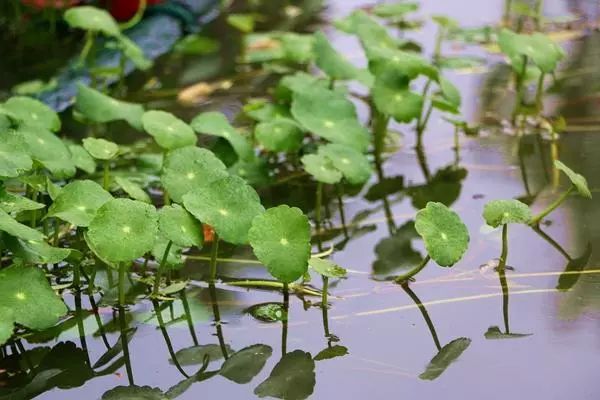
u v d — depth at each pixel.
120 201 1.40
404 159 1.67
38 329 1.39
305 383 1.36
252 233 1.40
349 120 1.60
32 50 1.85
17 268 1.40
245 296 1.45
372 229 1.55
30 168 1.41
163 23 1.93
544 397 1.35
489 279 1.47
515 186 1.61
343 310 1.43
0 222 1.38
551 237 1.52
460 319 1.42
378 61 1.63
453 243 1.42
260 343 1.40
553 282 1.46
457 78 1.84
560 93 1.79
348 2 2.11
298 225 1.41
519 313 1.43
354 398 1.35
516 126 1.73
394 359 1.38
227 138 1.56
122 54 1.78
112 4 1.93
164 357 1.39
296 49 1.79
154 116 1.54
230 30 1.96
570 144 1.68
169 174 1.45
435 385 1.36
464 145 1.69
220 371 1.37
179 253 1.46
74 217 1.41
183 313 1.43
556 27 1.97
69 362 1.38
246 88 1.80
